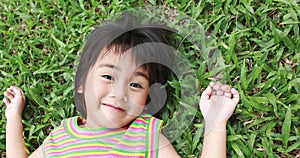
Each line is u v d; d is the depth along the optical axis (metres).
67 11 2.07
